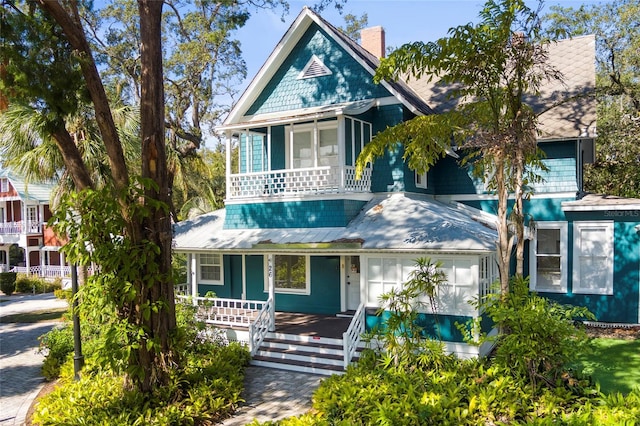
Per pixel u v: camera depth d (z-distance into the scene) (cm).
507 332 1054
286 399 1129
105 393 1054
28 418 1082
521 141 1116
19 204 4322
